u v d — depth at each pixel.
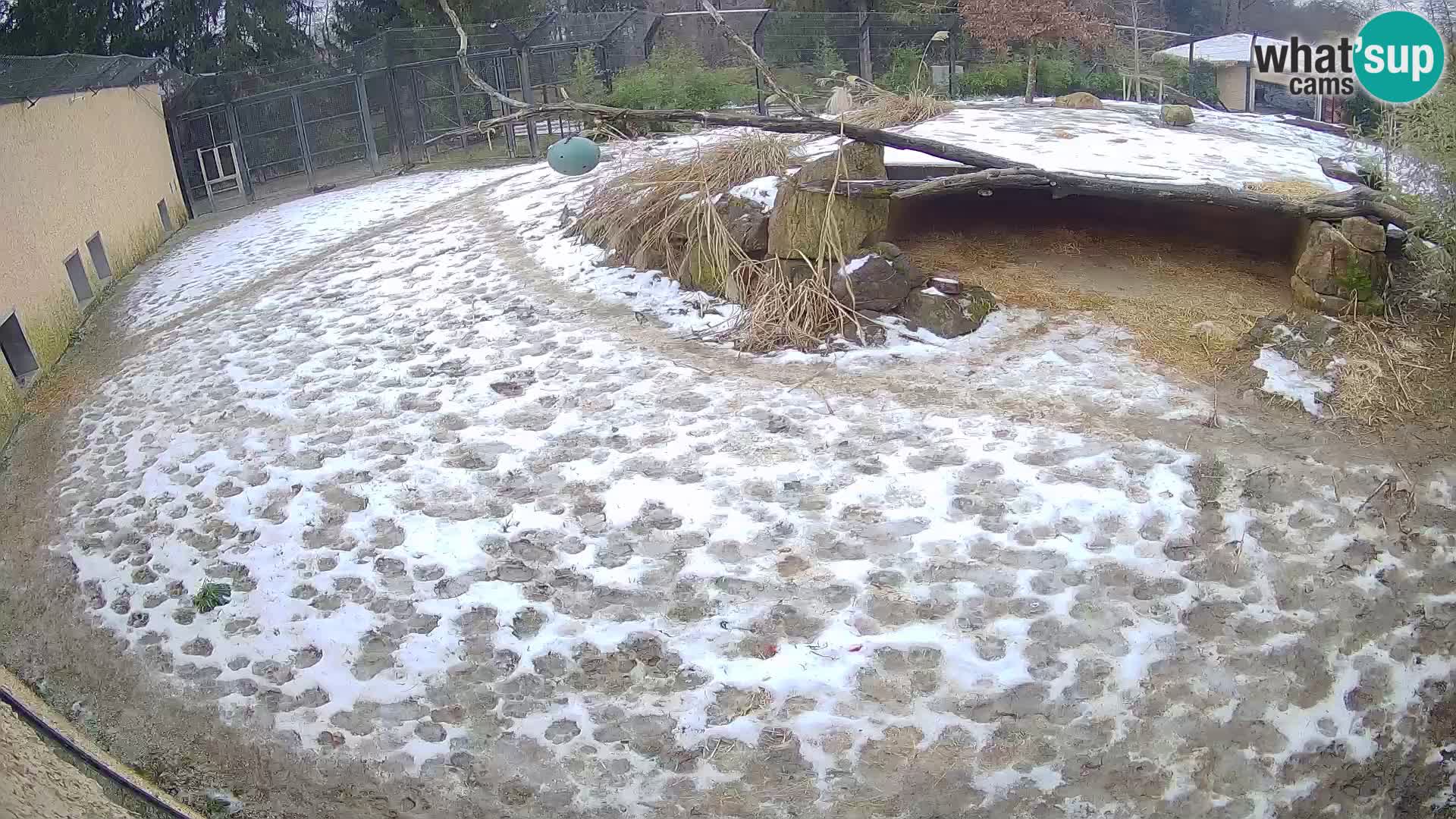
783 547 4.59
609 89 16.28
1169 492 4.70
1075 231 7.82
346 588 4.67
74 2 15.96
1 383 7.04
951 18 15.99
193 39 17.91
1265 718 3.73
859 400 5.65
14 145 8.44
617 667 4.08
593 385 6.16
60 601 5.00
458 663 4.20
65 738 3.61
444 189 12.64
